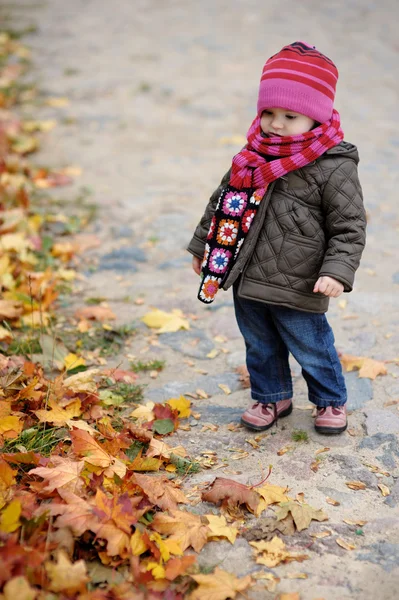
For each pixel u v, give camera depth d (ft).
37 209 20.72
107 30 38.78
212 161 24.38
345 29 38.45
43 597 7.91
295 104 10.09
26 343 14.12
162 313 15.71
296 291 10.60
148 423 11.91
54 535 8.79
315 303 10.75
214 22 39.65
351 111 28.25
